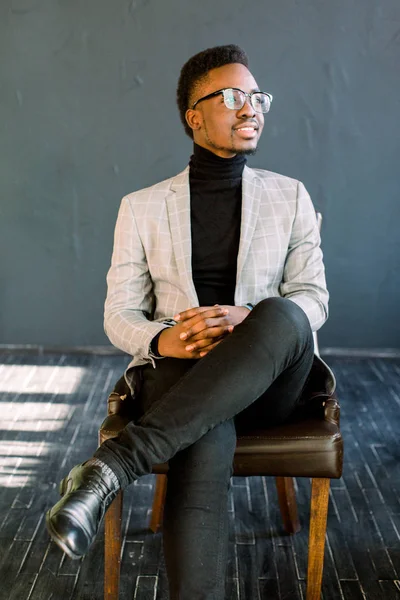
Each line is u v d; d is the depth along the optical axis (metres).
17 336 3.38
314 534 1.53
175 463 1.30
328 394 1.58
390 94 3.04
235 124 1.58
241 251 1.61
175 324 1.61
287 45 3.00
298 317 1.37
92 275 3.30
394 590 1.70
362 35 2.98
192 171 1.69
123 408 1.57
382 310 3.28
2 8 3.00
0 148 3.15
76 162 3.16
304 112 3.07
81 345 3.39
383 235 3.19
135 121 3.11
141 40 3.02
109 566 1.53
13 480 2.20
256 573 1.76
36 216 3.23
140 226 1.65
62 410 2.72
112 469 1.23
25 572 1.76
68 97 3.09
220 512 1.26
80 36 3.02
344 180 3.14
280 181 1.70
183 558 1.21
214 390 1.27
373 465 2.31
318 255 1.68
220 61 1.62
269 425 1.50
